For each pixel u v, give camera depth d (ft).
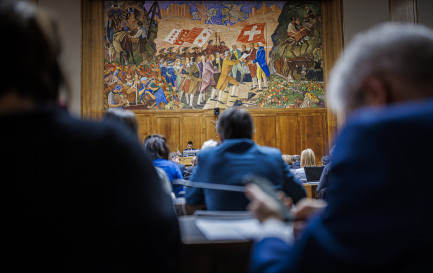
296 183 7.32
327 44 43.32
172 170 9.80
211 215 5.18
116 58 42.98
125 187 2.78
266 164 6.95
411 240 2.17
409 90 2.65
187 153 34.71
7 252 2.51
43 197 2.57
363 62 2.80
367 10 38.99
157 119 43.01
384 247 2.20
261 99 43.62
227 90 43.55
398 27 2.84
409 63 2.61
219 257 5.08
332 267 2.32
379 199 2.26
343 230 2.33
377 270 2.23
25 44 2.69
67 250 2.57
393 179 2.24
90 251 2.62
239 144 7.07
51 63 2.85
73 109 39.37
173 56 43.52
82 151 2.72
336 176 2.52
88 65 41.11
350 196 2.35
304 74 43.78
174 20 43.80
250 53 43.83
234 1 44.21
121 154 2.84
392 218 2.21
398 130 2.35
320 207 4.09
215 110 42.24
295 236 3.98
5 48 2.67
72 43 39.86
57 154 2.67
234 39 43.93
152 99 43.16
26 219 2.54
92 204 2.66
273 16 44.14
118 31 43.16
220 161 6.91
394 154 2.29
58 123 2.78
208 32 43.88
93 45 42.09
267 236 3.21
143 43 43.42
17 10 2.79
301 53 43.88
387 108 2.65
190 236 4.75
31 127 2.68
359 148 2.41
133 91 42.96
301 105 43.62
